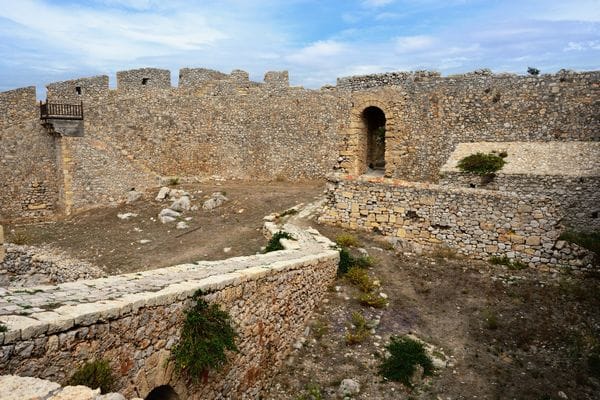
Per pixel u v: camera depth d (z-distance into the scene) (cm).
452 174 2073
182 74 3219
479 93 2352
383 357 1176
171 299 805
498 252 1688
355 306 1410
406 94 2531
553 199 1786
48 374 595
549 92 2195
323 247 1644
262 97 3256
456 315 1366
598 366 1134
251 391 1053
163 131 3175
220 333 892
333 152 3098
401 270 1630
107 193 2708
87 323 641
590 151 2012
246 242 1880
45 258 1769
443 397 1048
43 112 2702
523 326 1304
